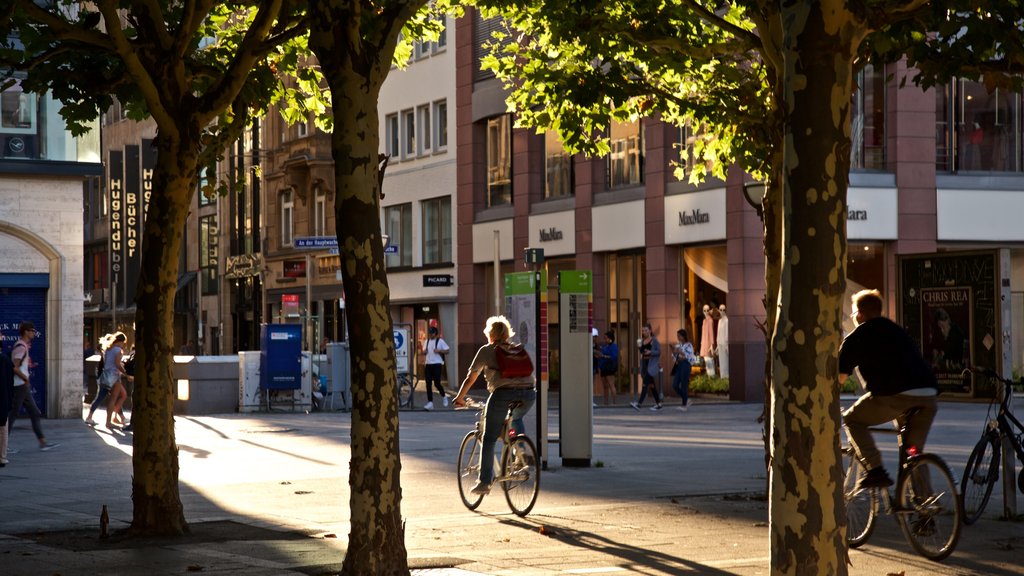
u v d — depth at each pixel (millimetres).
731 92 14406
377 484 8688
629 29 13516
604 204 41781
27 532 12062
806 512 6531
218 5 14641
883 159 36688
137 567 9992
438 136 50750
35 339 30500
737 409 33031
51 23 11398
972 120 36812
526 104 15195
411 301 51344
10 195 29969
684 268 39062
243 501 14602
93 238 77375
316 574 9656
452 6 15680
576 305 17891
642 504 13719
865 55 12031
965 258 26141
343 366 34531
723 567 9844
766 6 10680
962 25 10969
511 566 9922
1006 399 11906
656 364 33406
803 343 6516
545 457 17750
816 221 6496
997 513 12625
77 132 13109
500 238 46750
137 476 11664
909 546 10812
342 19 8586
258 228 62312
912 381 10438
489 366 13266
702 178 16141
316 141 56094
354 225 8641
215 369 33500
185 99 11594
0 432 19438
